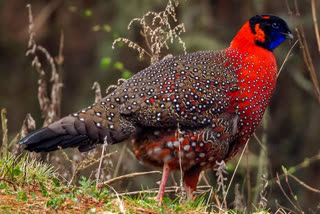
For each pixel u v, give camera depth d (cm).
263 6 1886
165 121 829
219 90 848
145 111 827
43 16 2091
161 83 837
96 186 766
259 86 872
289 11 1135
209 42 1795
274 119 2005
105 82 1891
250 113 870
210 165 873
